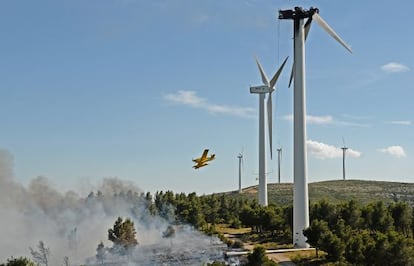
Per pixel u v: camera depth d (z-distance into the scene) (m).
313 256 127.94
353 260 111.56
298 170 146.12
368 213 151.25
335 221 155.00
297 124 147.00
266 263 101.31
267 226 165.12
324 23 144.62
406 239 105.62
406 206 150.88
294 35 148.75
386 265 103.69
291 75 155.12
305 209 145.12
